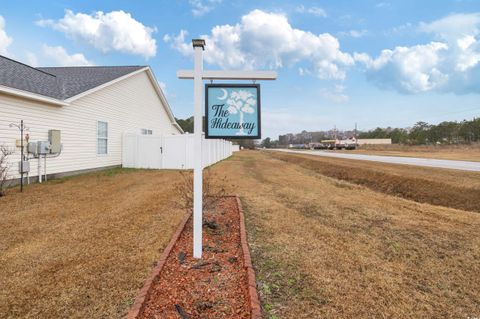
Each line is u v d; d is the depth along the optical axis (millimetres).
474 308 2674
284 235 4473
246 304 2512
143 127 17453
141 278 2934
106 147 13539
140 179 10375
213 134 3592
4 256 3498
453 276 3307
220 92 3607
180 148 14602
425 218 5902
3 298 2574
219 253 3656
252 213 5781
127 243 3936
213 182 9898
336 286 2955
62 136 10617
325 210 6316
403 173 13281
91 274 3023
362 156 28391
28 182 9047
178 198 6941
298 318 2387
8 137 8398
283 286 2900
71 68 16344
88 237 4188
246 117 3609
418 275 3301
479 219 5930
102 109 13156
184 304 2484
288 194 8156
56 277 2961
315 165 21750
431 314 2551
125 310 2398
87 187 8578
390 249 4070
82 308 2430
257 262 3441
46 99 9406
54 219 5133
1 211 5691
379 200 7949
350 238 4480
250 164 20547
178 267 3229
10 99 8445
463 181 10445
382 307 2619
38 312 2377
